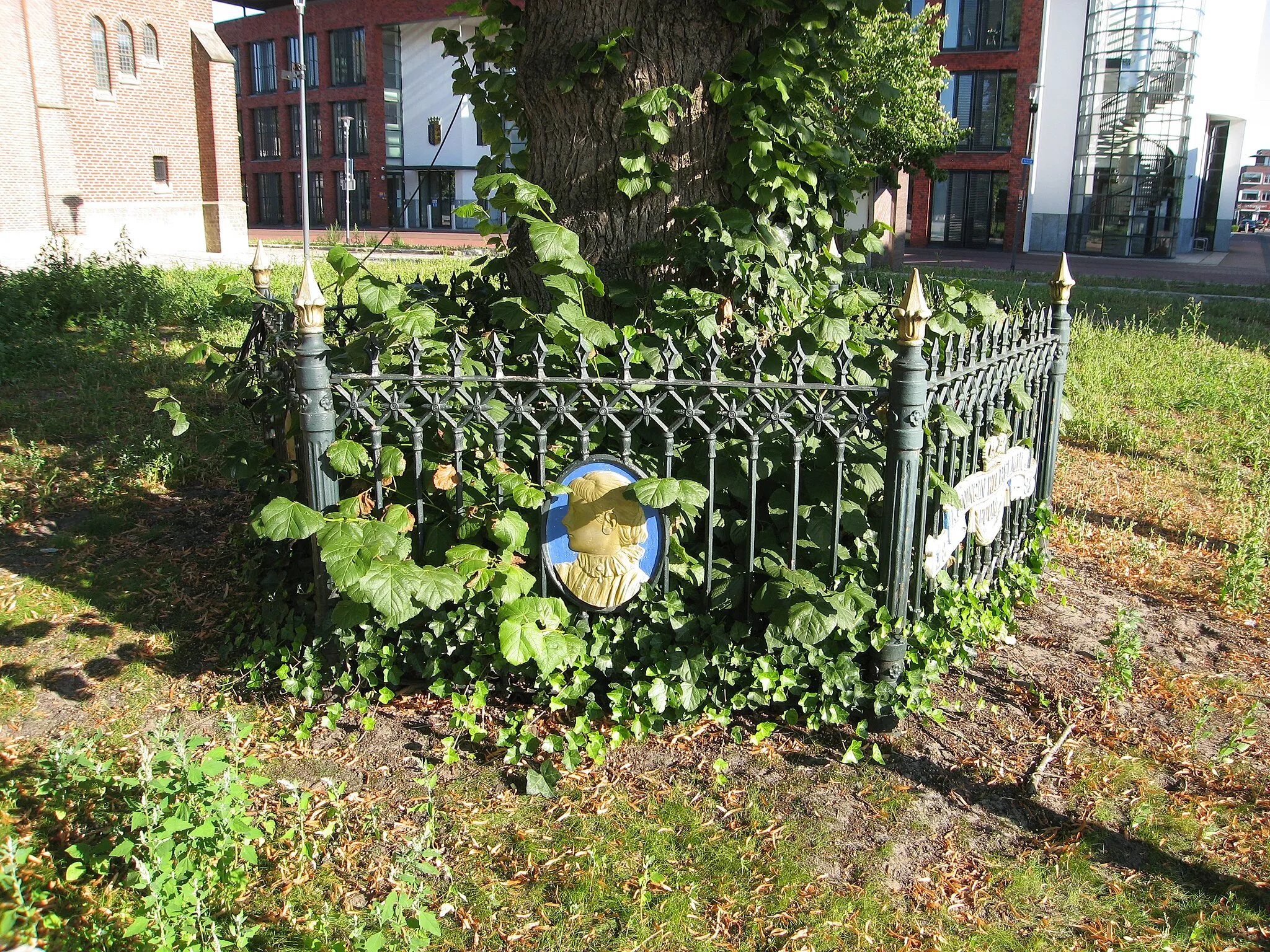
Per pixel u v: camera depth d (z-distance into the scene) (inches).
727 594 152.3
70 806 128.5
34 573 203.5
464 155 1941.4
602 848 126.7
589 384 151.7
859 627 150.2
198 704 156.6
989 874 125.3
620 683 153.6
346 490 163.0
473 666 151.8
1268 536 248.4
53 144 1051.9
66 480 254.8
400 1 1892.2
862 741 150.9
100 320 457.7
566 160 186.9
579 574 151.3
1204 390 388.5
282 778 138.2
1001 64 1545.3
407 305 183.9
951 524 162.1
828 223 203.2
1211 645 190.7
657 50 179.5
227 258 967.0
